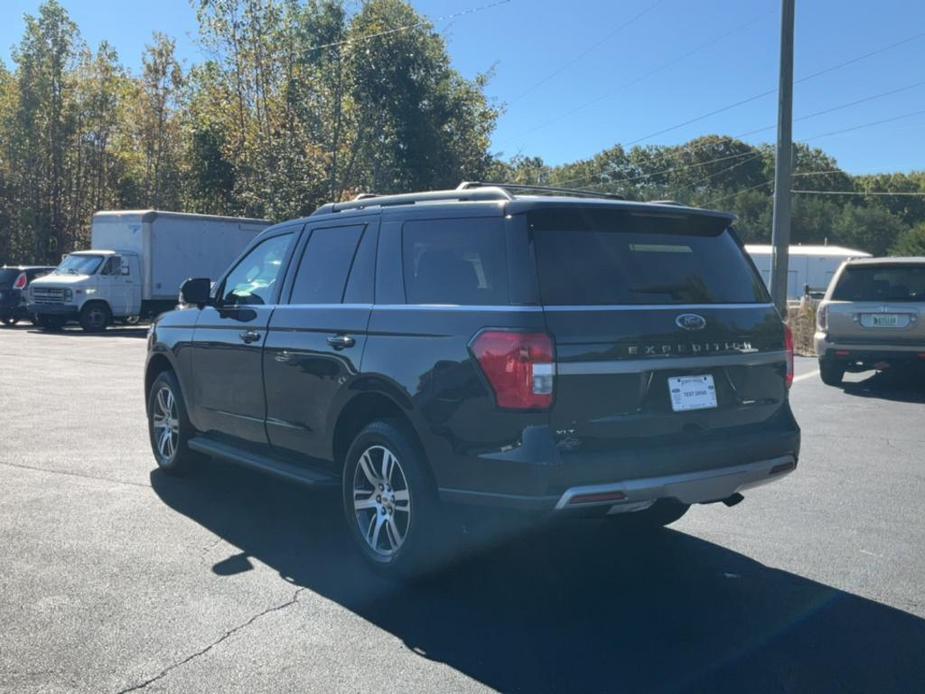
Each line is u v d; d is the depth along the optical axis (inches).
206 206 1450.5
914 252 2428.6
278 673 144.7
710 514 244.8
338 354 198.4
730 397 184.1
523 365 160.2
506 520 183.3
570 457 160.1
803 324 741.9
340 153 1311.5
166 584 184.9
